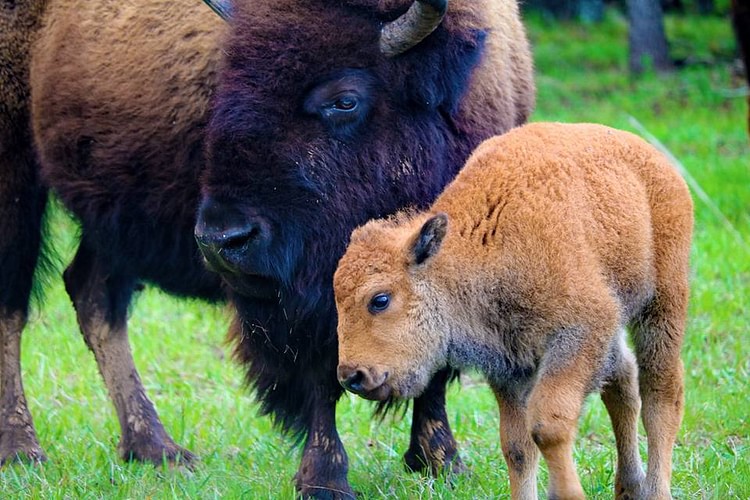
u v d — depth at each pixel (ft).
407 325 59.77
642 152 64.23
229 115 65.21
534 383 61.05
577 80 275.39
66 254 107.24
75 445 85.15
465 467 76.28
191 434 87.56
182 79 77.05
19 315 88.02
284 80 65.77
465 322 60.75
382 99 68.08
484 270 59.88
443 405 76.18
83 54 83.10
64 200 85.46
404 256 59.62
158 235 80.74
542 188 59.77
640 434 81.82
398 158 68.85
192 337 112.47
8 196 87.40
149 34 80.07
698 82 261.03
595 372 59.52
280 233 65.57
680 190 64.75
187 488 73.77
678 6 346.33
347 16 67.51
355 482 75.31
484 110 74.43
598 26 348.79
